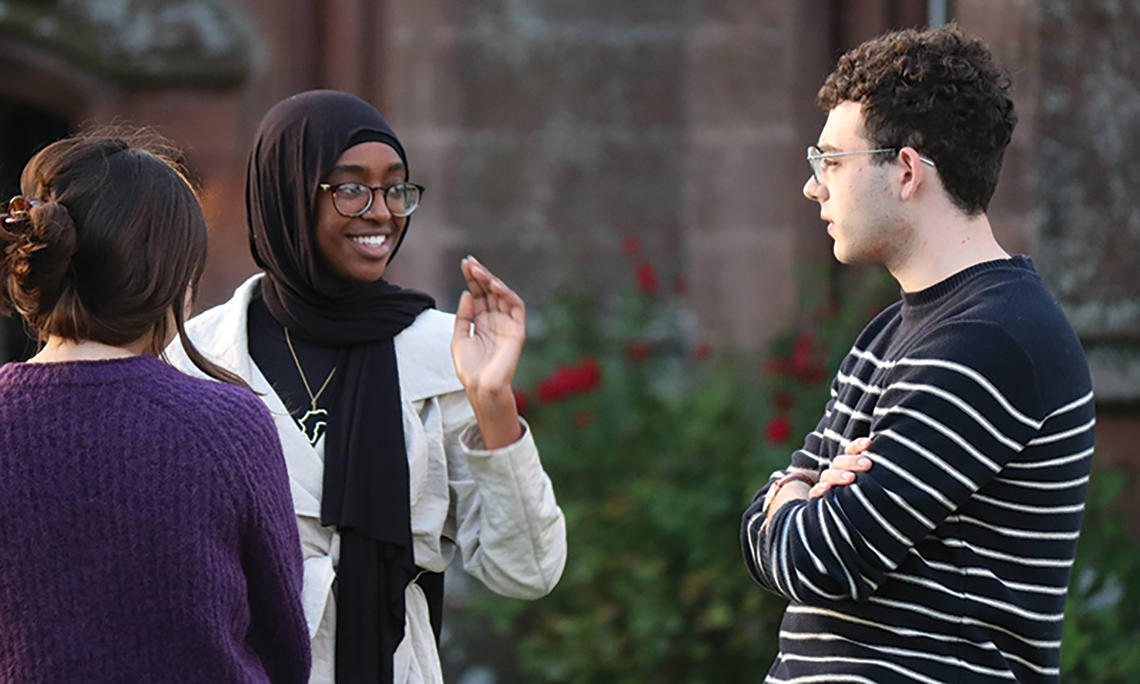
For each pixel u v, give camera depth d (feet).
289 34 50.29
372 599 19.01
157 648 14.35
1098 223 38.14
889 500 16.49
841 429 18.54
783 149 50.39
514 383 45.93
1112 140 37.99
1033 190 37.91
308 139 19.67
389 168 19.93
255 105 50.14
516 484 18.79
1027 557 16.88
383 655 18.99
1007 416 16.40
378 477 19.25
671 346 50.06
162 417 14.87
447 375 20.18
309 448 19.26
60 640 14.23
